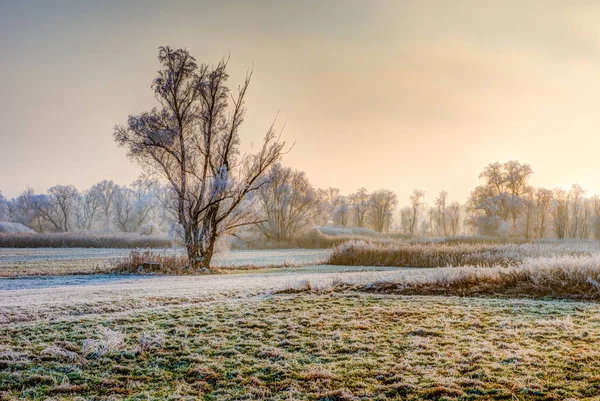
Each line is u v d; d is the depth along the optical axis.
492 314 11.38
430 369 7.82
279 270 29.67
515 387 6.93
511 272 15.28
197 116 30.66
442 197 117.12
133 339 9.84
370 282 16.27
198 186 30.91
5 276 25.80
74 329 10.47
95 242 56.62
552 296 13.55
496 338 9.37
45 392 7.43
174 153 30.14
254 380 7.69
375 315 11.63
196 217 30.44
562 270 14.63
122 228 109.25
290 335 10.02
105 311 12.49
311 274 23.83
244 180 31.14
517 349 8.62
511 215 80.50
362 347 9.09
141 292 15.83
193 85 30.61
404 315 11.57
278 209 68.50
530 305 12.30
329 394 7.02
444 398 6.71
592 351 8.22
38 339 9.79
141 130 29.53
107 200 113.62
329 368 8.06
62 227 112.31
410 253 33.41
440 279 15.55
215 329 10.58
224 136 31.14
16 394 7.34
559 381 7.05
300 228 69.56
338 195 128.25
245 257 44.47
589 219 89.31
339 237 66.25
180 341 9.73
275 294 15.12
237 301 13.77
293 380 7.64
